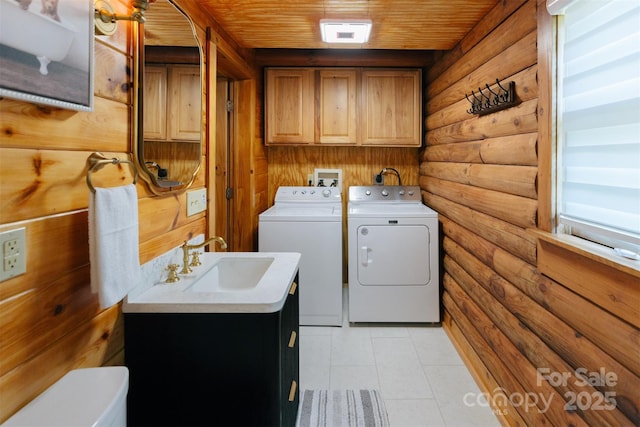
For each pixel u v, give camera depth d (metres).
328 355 2.48
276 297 1.29
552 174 1.40
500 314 1.87
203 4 1.99
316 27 2.35
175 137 1.58
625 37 1.08
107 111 1.15
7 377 0.81
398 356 2.47
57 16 0.88
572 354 1.26
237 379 1.26
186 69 1.69
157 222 1.48
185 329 1.26
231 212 3.12
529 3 1.57
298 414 1.88
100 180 1.11
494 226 1.90
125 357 1.27
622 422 1.03
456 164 2.57
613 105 1.14
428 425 1.82
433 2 1.95
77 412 0.83
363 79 3.32
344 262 3.75
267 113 3.34
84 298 1.07
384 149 3.66
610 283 1.07
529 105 1.56
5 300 0.80
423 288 2.91
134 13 1.11
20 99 0.79
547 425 1.43
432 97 3.22
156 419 1.28
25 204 0.85
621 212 1.12
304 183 3.69
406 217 2.88
